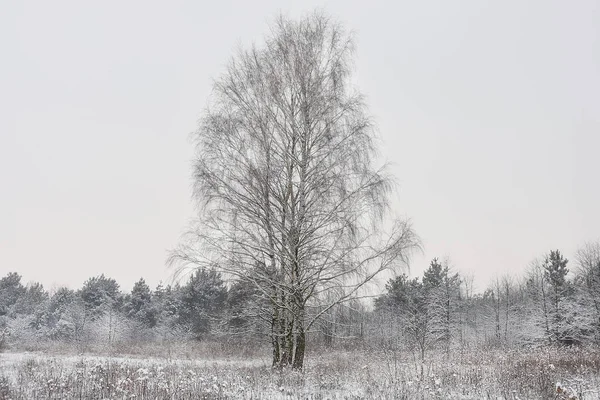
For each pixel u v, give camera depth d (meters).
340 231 15.14
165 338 51.47
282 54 16.66
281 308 15.46
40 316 64.62
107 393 10.10
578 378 12.62
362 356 19.95
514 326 54.22
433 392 10.10
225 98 16.47
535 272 53.66
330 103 16.11
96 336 54.56
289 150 16.09
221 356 26.55
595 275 48.25
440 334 47.25
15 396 9.48
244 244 15.52
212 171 15.84
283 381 12.31
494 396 10.55
